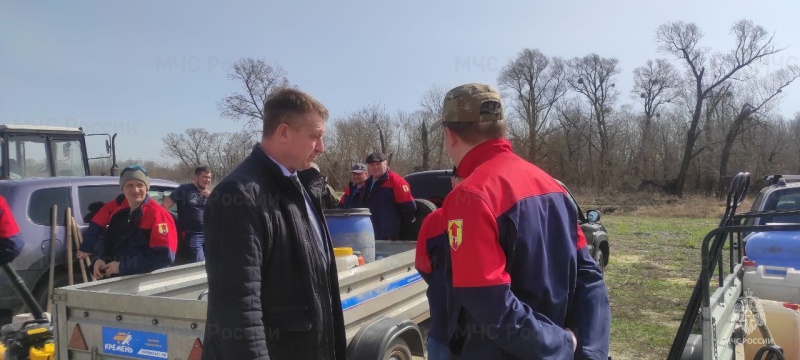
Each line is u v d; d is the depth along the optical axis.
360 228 4.61
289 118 2.19
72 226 6.00
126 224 4.51
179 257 6.33
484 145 1.97
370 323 3.77
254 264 1.96
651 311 7.13
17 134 9.16
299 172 2.47
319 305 2.24
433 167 31.33
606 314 2.04
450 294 1.93
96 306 3.23
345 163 28.03
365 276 3.84
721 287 3.32
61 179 6.26
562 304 1.86
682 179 41.62
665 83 46.22
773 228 2.41
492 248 1.69
